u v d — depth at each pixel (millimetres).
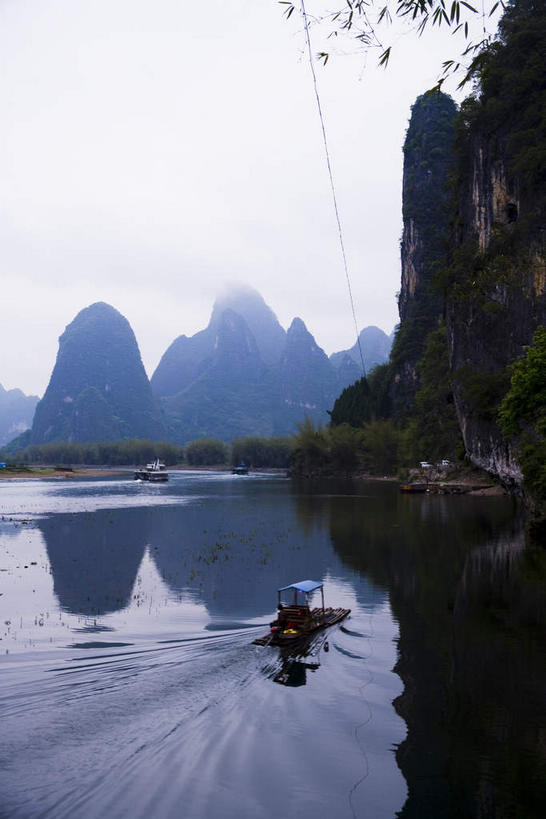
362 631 20203
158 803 9969
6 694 14547
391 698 14445
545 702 14250
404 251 185625
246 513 61188
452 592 25781
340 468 153125
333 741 12227
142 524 52062
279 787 10477
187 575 30562
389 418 154750
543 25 65688
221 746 11930
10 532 46781
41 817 9508
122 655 17734
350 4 5508
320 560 34344
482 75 6301
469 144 78125
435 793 10375
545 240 57031
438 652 17984
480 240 73375
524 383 41000
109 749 11805
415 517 54344
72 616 22672
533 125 63500
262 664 16953
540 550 35594
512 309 61281
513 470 59500
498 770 11133
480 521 50031
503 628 20391
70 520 55281
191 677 15820
